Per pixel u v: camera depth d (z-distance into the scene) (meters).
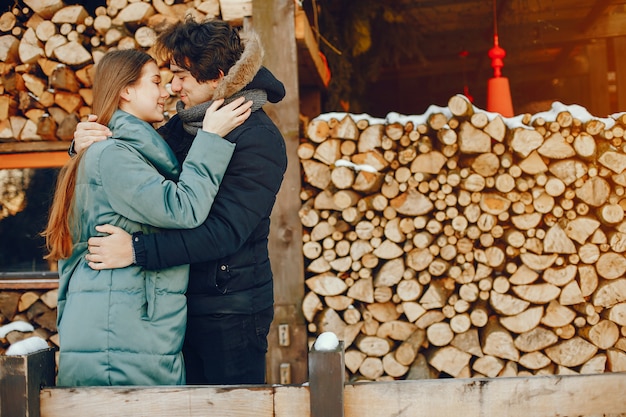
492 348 3.82
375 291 3.89
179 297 1.92
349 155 3.89
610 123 3.80
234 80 1.97
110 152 1.88
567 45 6.54
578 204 3.79
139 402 1.69
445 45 6.67
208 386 1.67
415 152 3.84
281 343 3.88
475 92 7.38
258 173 1.97
